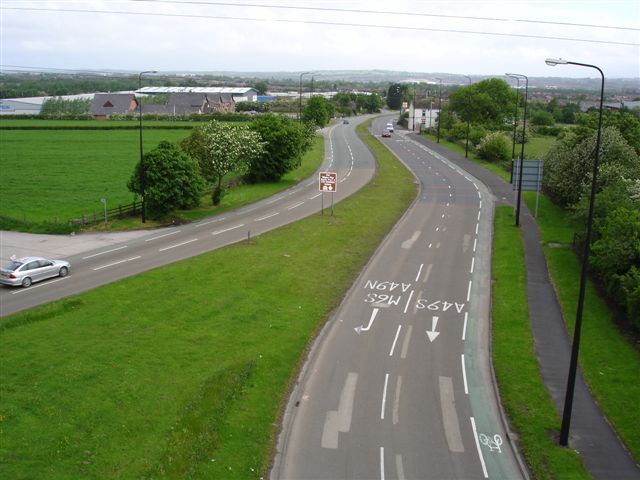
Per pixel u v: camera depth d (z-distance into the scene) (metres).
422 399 24.80
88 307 32.75
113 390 24.03
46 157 92.31
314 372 26.83
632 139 61.41
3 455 19.48
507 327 32.22
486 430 22.67
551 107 196.50
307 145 85.69
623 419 23.34
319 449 21.08
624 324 32.12
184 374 25.69
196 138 60.53
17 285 36.38
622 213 35.53
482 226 53.97
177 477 18.53
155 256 43.06
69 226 50.44
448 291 37.53
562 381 26.44
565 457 20.81
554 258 44.09
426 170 87.19
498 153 97.00
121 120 153.38
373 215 57.34
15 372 25.11
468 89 149.50
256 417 22.72
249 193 68.19
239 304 33.81
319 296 35.88
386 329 31.70
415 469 20.11
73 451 19.98
